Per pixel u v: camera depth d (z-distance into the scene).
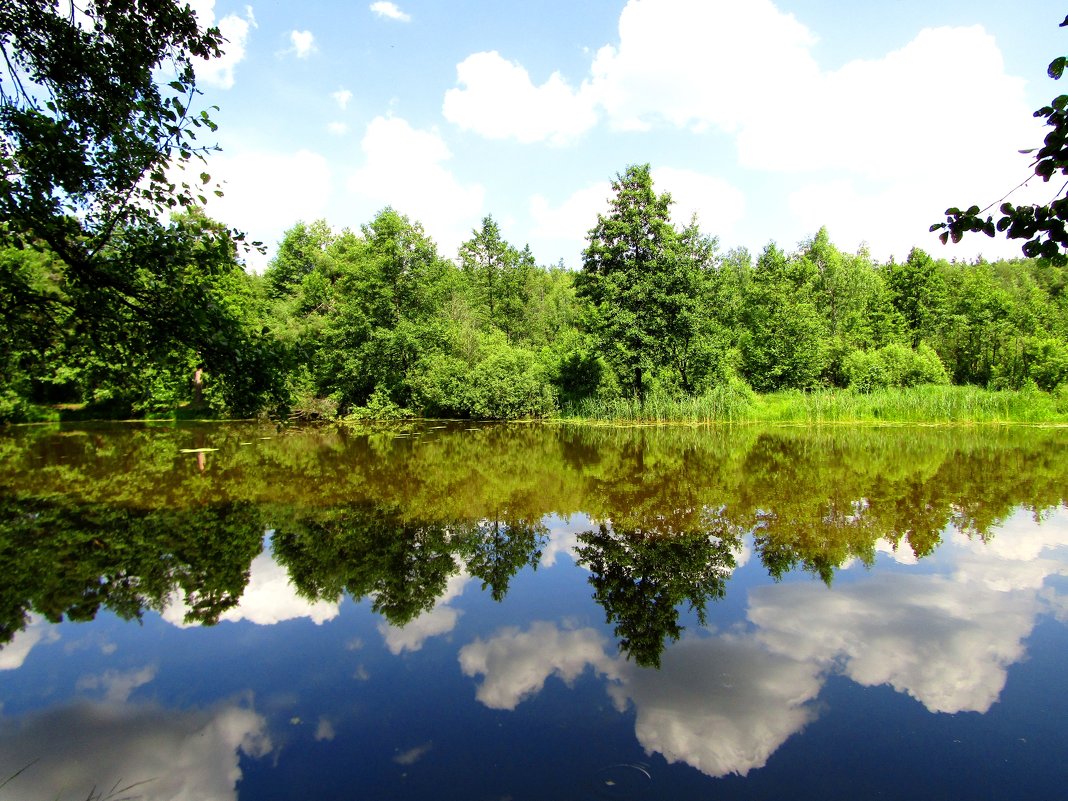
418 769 3.92
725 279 41.47
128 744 4.24
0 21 4.25
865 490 12.38
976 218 2.96
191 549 8.66
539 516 10.55
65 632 6.05
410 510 11.00
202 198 4.97
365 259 31.56
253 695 4.89
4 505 11.20
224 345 4.98
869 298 41.56
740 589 7.09
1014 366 35.00
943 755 4.04
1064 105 2.60
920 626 6.04
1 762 4.00
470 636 5.95
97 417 30.50
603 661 5.41
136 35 4.63
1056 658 5.36
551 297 58.16
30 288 4.73
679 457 17.53
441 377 31.05
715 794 3.66
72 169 4.43
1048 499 11.35
